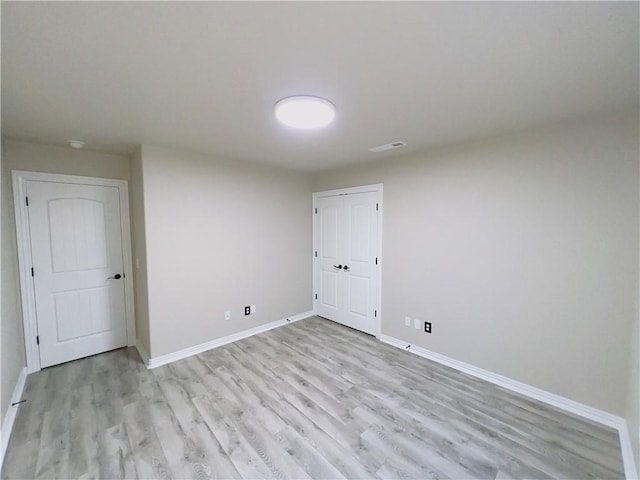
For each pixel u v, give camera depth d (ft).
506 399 7.74
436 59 4.53
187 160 10.09
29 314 9.01
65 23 3.64
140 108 6.32
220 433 6.45
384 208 11.34
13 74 4.88
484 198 8.57
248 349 10.87
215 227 10.96
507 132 7.92
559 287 7.36
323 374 9.02
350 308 13.08
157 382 8.54
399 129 7.70
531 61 4.58
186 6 3.38
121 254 10.77
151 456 5.80
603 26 3.73
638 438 5.13
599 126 6.68
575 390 7.20
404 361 9.87
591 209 6.86
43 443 6.13
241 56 4.45
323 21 3.67
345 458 5.79
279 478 5.34
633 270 6.41
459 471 5.50
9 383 7.12
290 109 6.04
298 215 13.99
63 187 9.53
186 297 10.26
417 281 10.37
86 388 8.21
